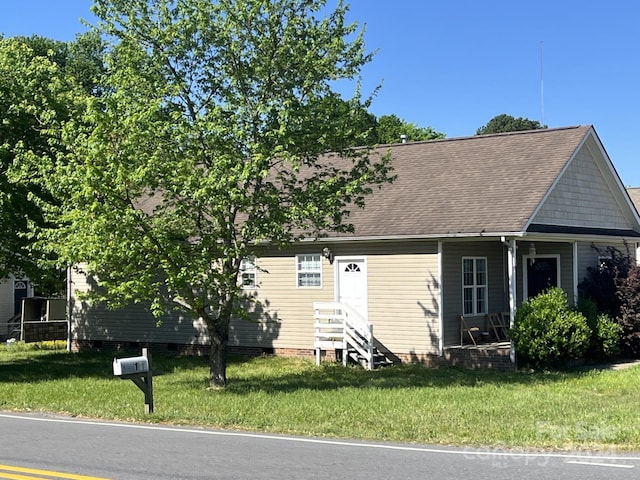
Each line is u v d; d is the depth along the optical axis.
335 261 22.64
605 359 21.31
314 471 8.56
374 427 11.47
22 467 8.93
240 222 22.59
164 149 15.91
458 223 20.25
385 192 23.59
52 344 30.09
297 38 16.33
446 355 20.53
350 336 21.66
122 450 9.99
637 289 21.86
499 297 23.33
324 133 16.38
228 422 12.19
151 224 16.22
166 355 25.39
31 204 19.89
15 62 21.08
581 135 23.00
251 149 15.48
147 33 16.22
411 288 21.22
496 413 12.59
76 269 23.00
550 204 21.67
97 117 15.06
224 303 17.08
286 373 20.09
